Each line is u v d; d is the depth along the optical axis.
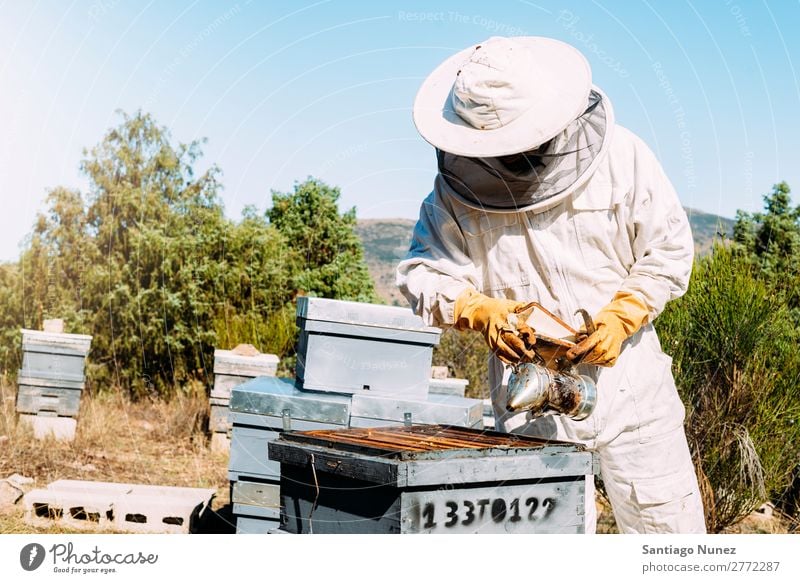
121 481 4.76
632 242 2.60
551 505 2.05
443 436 2.24
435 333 3.67
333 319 3.61
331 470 1.96
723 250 4.13
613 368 2.61
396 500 1.83
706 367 3.98
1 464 4.86
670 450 2.69
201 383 7.27
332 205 7.11
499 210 2.51
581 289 2.58
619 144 2.57
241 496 3.46
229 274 7.39
